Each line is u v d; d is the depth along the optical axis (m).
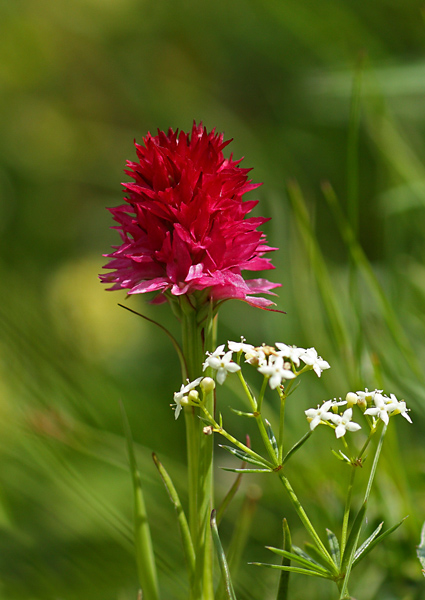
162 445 0.39
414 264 0.38
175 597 0.33
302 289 0.36
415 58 0.49
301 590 0.33
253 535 0.34
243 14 0.71
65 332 0.38
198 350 0.30
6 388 0.34
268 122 0.66
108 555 0.33
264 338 0.51
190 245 0.30
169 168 0.30
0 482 0.34
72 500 0.33
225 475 0.37
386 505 0.33
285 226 0.40
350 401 0.29
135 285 0.30
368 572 0.33
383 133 0.39
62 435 0.34
